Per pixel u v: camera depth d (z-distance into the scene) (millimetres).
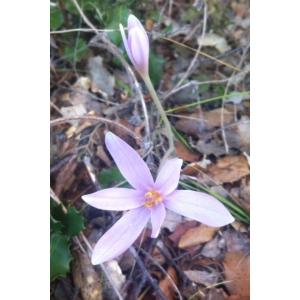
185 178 211
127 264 191
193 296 186
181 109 249
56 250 179
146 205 150
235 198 215
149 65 246
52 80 241
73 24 252
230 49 273
